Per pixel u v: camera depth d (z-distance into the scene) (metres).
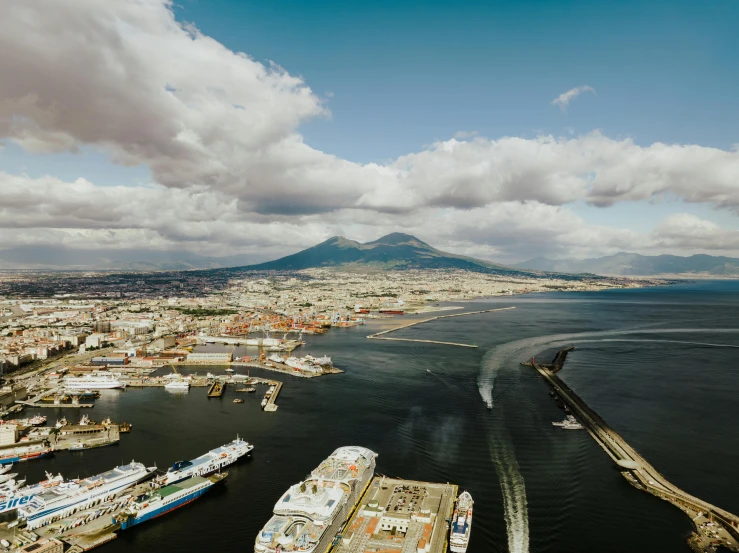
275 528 174.50
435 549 171.88
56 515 198.50
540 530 185.25
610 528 186.12
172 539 182.50
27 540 182.88
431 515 191.50
